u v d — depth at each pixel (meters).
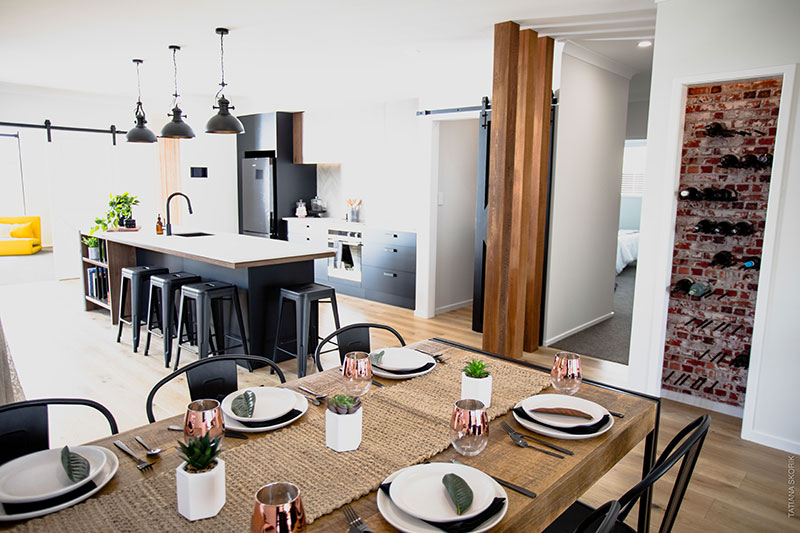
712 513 2.41
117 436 1.46
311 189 7.74
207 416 1.25
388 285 6.39
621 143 5.61
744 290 3.35
